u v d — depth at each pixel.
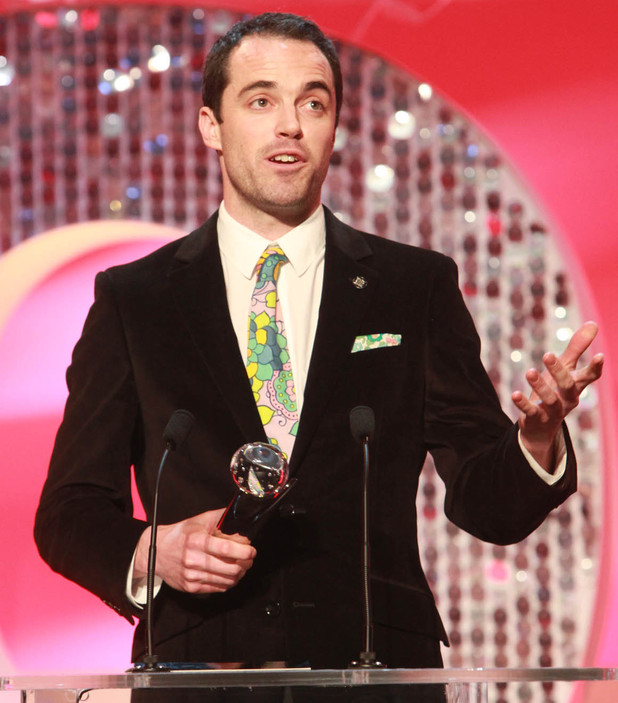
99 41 13.91
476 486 6.13
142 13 13.88
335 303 6.65
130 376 6.59
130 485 6.49
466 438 6.42
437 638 6.09
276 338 6.64
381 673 4.33
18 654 12.70
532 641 13.56
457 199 13.70
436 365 6.66
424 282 6.87
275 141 6.55
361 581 6.08
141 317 6.66
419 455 6.53
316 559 6.08
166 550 5.66
